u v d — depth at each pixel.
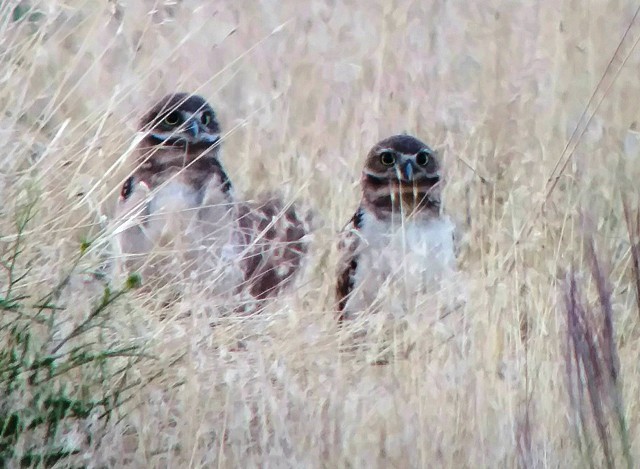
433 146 15.43
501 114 16.44
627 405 9.51
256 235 13.00
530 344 10.15
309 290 12.95
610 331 8.03
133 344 9.77
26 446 8.99
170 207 13.06
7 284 9.66
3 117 11.20
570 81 17.28
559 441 9.11
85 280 10.13
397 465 9.41
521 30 18.66
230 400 9.55
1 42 11.57
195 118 13.59
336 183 14.28
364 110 16.59
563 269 11.48
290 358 10.44
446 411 9.69
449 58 18.05
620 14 18.94
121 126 13.24
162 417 9.45
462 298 11.55
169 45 16.75
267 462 9.17
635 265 8.91
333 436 9.52
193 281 11.11
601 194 13.77
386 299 11.83
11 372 9.11
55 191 10.63
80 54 12.16
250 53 17.70
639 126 16.44
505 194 14.15
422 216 13.66
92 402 9.25
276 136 15.97
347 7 19.08
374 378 10.48
